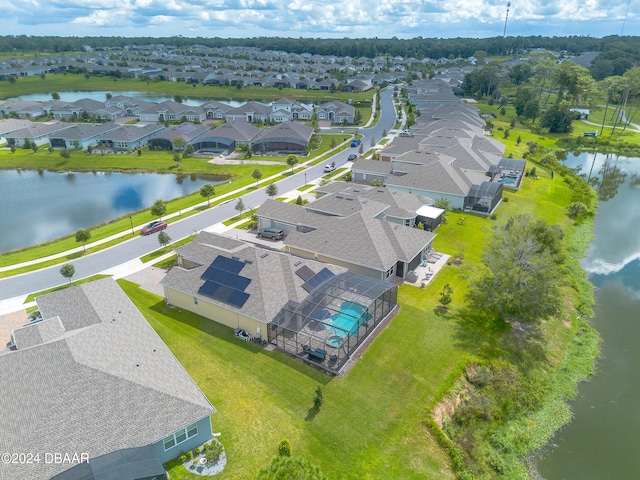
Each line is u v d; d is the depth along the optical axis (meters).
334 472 24.36
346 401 29.11
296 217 52.59
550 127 125.44
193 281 38.62
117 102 141.38
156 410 24.20
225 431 26.56
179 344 34.47
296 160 84.25
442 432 27.08
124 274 46.09
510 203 67.44
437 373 32.03
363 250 44.03
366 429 27.14
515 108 149.75
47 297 35.34
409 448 26.17
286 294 35.91
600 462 27.81
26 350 25.67
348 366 32.25
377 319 36.69
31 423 22.14
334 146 103.00
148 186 80.12
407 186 68.25
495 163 80.44
